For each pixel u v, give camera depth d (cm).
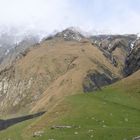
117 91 14038
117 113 10956
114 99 12850
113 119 10394
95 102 12250
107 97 13125
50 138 9125
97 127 9588
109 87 15062
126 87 14412
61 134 9375
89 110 11225
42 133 9962
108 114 10844
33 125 11550
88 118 10500
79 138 8606
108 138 8281
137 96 13238
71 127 9900
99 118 10488
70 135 9044
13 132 12562
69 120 10462
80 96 13388
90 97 13150
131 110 11406
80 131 9400
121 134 8481
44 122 11288
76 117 10669
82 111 11169
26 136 10812
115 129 9038
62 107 12056
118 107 11694
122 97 13150
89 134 8819
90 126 9794
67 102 12481
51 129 10144
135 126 9606
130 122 10100
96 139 8331
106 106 11719
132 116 10712
